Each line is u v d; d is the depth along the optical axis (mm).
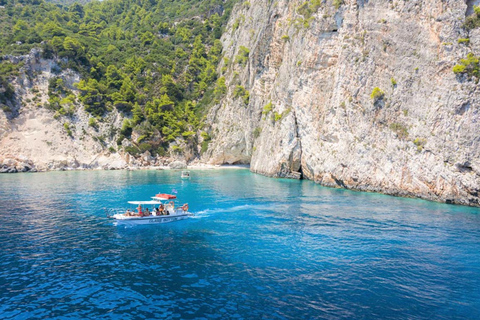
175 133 99125
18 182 62188
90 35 138000
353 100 51781
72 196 47344
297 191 51094
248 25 108438
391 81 47375
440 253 24578
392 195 46156
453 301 17875
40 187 55781
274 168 69562
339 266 22344
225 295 18406
